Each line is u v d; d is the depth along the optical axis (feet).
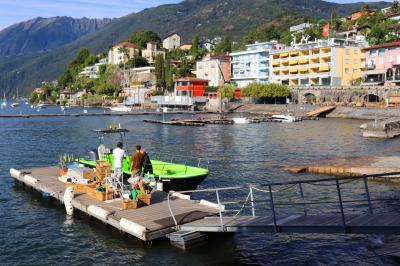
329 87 383.04
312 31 547.08
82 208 71.87
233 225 58.44
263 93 410.11
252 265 55.88
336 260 57.06
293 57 452.35
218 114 409.69
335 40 419.13
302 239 64.59
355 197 88.74
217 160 141.38
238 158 145.38
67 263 56.85
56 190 82.53
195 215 65.05
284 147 173.37
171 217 64.18
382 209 79.05
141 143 192.95
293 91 419.74
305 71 442.50
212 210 67.92
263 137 211.61
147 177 79.61
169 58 622.54
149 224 61.05
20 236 66.74
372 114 315.37
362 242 62.54
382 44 385.50
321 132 231.30
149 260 56.95
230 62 547.49
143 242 62.03
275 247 61.77
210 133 236.02
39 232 68.23
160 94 568.82
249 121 305.32
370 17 540.93
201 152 161.68
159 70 581.94
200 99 470.80
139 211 67.31
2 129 264.93
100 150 98.17
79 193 80.07
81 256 58.85
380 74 367.45
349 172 112.37
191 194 91.91
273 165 130.00
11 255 59.72
